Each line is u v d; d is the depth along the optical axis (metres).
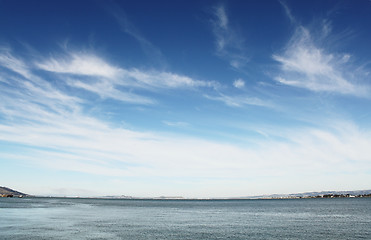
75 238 37.16
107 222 58.88
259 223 59.47
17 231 41.94
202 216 80.69
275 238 39.53
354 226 52.84
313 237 40.28
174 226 53.03
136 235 40.94
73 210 101.56
